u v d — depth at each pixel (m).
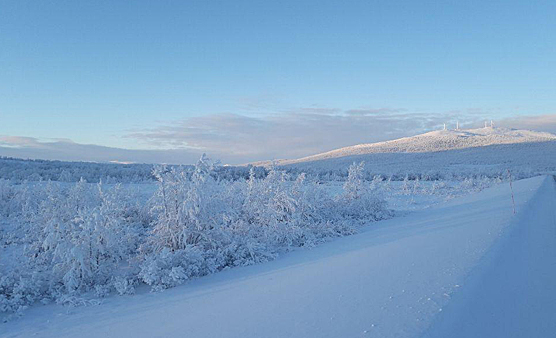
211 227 10.95
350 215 17.00
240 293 6.50
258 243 10.85
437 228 11.38
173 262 8.81
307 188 16.09
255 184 14.34
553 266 6.62
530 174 60.25
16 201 17.44
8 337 5.84
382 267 6.47
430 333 3.42
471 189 32.28
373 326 3.68
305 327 3.95
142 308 6.68
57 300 7.60
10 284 8.00
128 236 10.27
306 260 9.30
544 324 4.22
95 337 5.17
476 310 4.26
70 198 13.22
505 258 6.75
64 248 8.27
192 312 5.68
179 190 10.30
